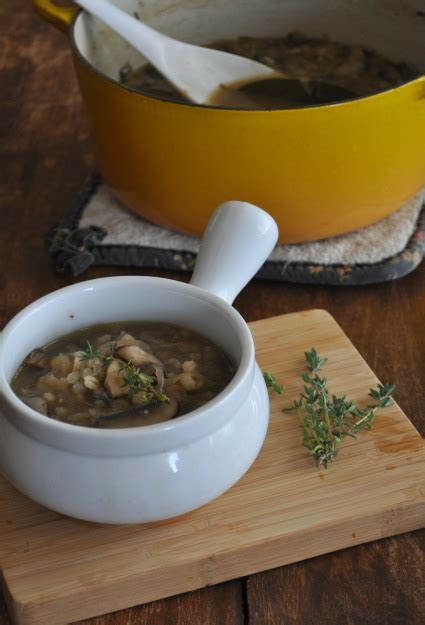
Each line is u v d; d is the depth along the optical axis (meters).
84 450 0.54
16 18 1.20
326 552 0.60
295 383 0.68
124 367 0.58
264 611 0.58
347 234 0.83
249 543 0.58
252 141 0.73
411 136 0.76
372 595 0.58
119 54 0.91
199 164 0.75
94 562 0.58
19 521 0.60
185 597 0.59
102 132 0.78
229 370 0.59
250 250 0.63
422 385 0.71
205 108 0.72
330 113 0.72
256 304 0.78
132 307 0.62
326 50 0.96
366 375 0.68
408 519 0.61
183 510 0.56
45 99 1.03
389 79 0.92
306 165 0.74
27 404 0.57
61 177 0.92
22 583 0.57
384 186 0.78
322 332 0.71
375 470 0.62
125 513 0.56
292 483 0.61
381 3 0.92
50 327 0.61
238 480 0.60
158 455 0.54
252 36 0.98
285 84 0.89
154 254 0.81
